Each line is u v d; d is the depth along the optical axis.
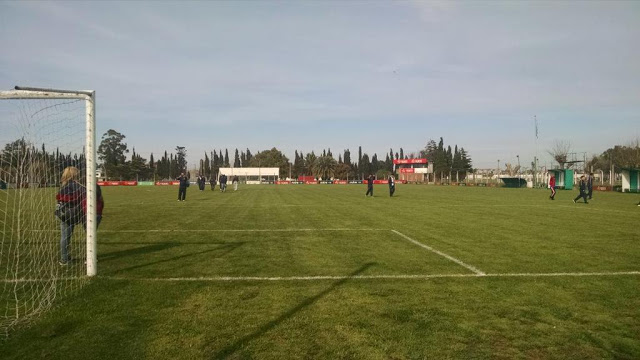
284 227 12.29
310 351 3.80
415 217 15.16
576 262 7.48
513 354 3.79
